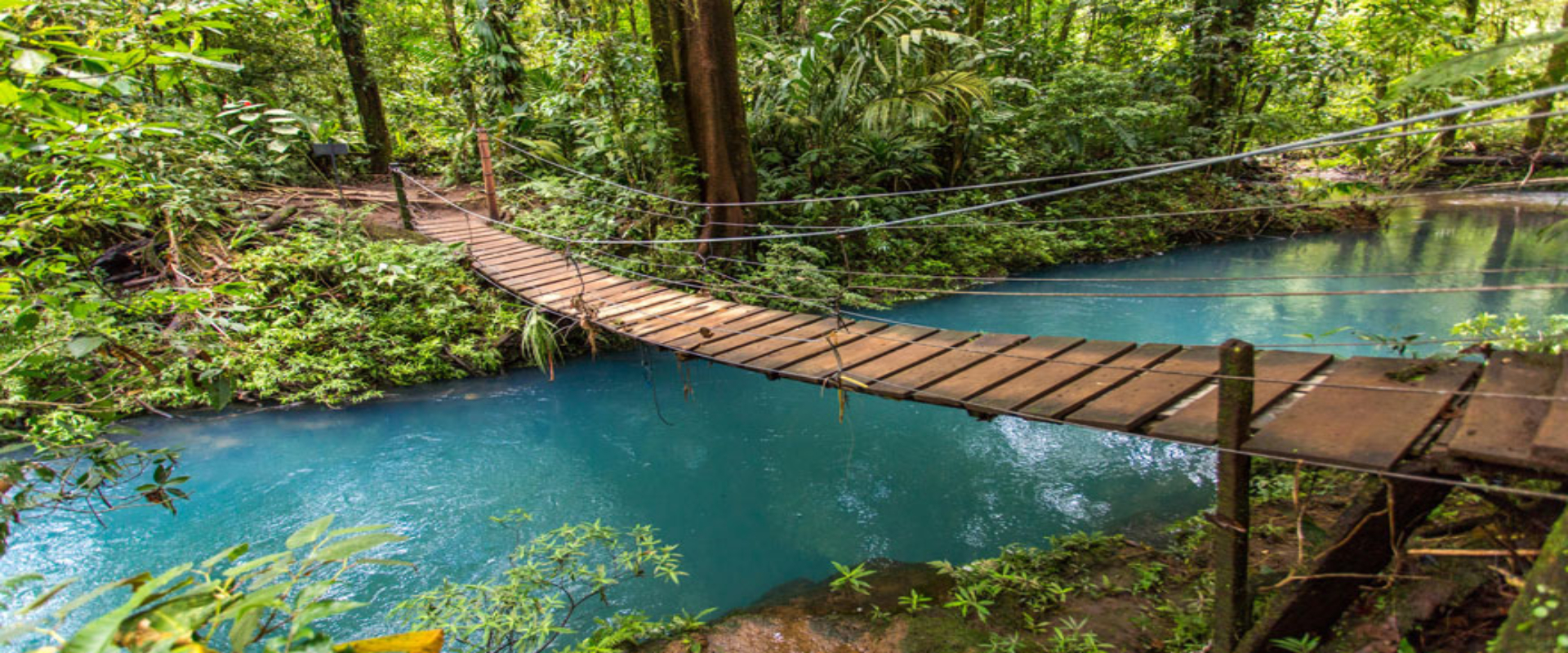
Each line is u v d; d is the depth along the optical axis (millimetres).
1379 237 11727
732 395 6840
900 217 11055
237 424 6059
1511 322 3854
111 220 2172
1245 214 12633
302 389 6512
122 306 1955
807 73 9711
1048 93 12852
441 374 7129
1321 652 2357
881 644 3082
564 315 5812
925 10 10711
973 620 3195
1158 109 12602
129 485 5043
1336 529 2254
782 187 10445
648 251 8703
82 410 1978
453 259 7961
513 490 5199
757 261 9281
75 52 1322
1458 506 3125
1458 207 13258
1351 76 11789
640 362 7617
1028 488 4992
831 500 5000
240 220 7836
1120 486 4922
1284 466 4270
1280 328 7797
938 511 4785
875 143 10859
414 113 13898
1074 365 3322
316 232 8117
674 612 3857
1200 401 2744
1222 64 13477
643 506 4988
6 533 1663
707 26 8945
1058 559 3709
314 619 890
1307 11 13352
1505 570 2281
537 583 3543
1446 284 8648
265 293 6938
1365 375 2611
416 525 4730
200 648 865
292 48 11297
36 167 1915
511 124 11148
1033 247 11258
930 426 6098
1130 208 12812
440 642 1012
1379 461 2000
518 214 9750
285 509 4902
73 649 815
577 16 10500
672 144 9664
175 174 6566
